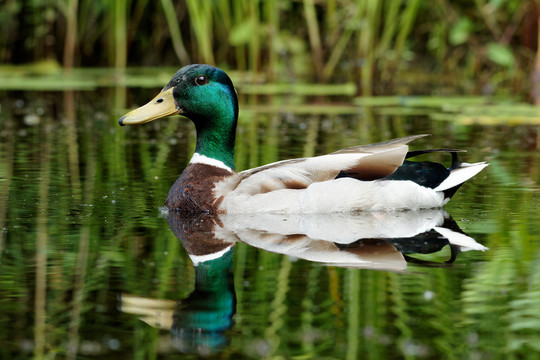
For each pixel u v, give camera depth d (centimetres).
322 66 2681
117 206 1102
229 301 707
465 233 957
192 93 1119
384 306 698
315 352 600
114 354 598
